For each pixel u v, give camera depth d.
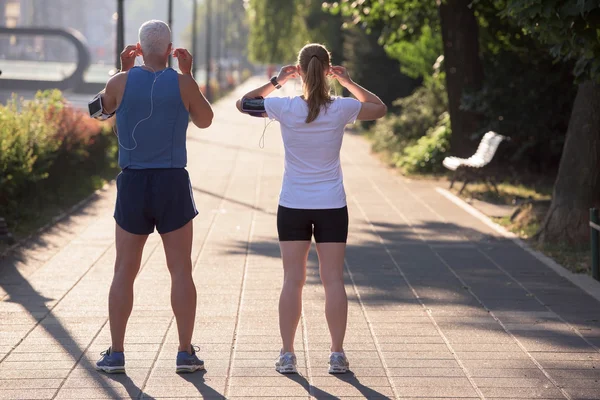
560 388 11.49
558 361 12.66
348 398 11.02
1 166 23.47
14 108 28.61
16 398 10.90
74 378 11.67
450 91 41.19
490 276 18.70
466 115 40.88
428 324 14.64
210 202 30.17
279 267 19.25
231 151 50.84
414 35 46.41
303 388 11.38
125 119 11.54
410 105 52.34
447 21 41.06
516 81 38.44
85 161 34.44
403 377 11.88
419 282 18.02
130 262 11.84
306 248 12.03
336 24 83.69
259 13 86.19
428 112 49.91
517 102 38.25
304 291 16.88
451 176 39.03
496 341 13.66
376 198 32.03
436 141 42.06
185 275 11.89
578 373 12.12
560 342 13.63
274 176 38.53
